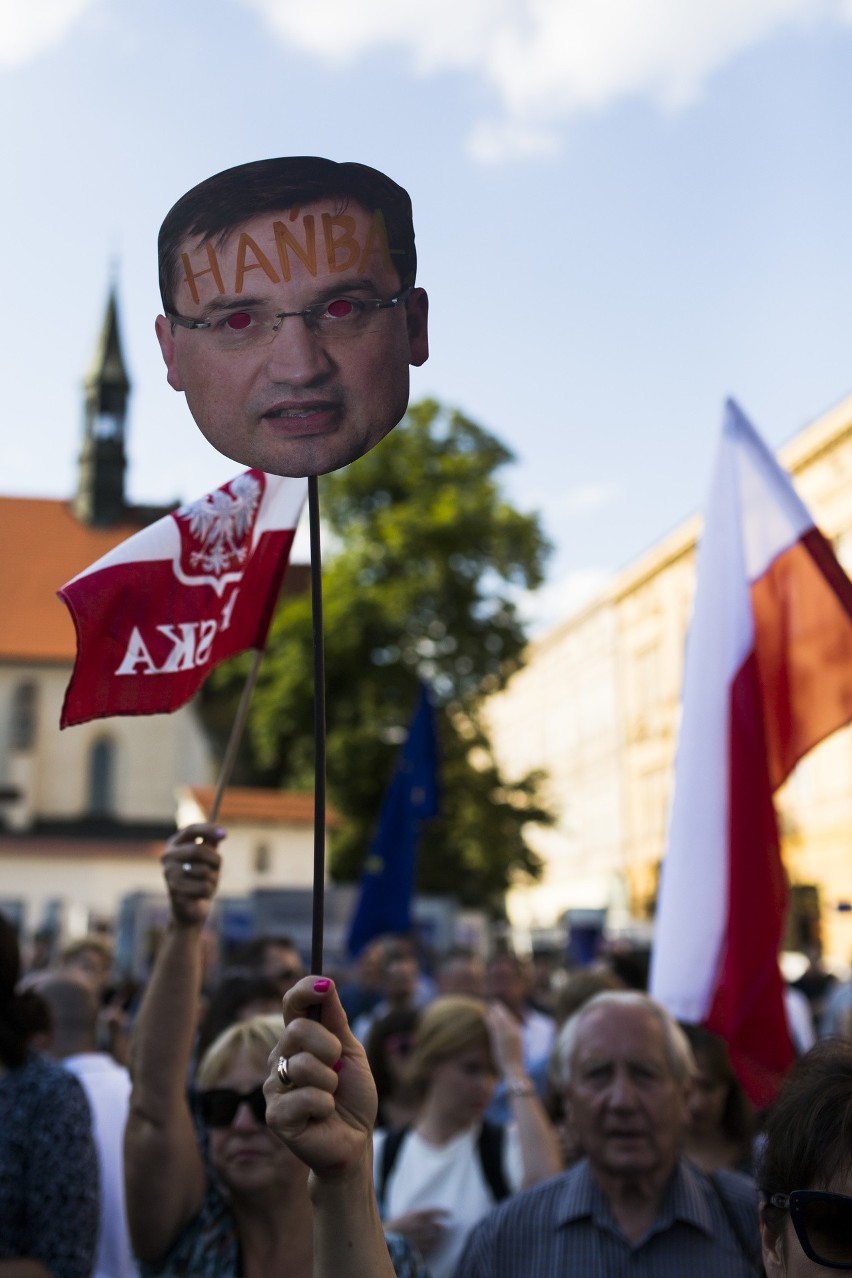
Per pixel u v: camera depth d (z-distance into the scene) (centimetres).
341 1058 203
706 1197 378
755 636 501
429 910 2427
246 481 358
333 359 218
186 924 342
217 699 4588
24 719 4703
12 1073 353
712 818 476
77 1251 341
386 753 3394
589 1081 372
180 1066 336
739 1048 445
